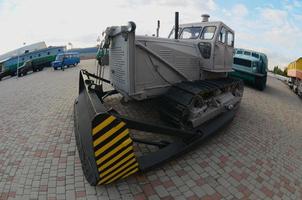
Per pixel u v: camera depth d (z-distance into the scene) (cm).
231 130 505
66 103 650
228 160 371
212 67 472
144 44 380
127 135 265
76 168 320
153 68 400
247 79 1027
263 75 999
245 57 1032
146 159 310
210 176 324
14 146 384
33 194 269
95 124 246
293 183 331
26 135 428
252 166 361
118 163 270
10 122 501
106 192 275
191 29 515
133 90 375
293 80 1240
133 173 294
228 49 550
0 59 2341
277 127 561
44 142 397
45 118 521
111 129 255
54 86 956
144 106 561
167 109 409
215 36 469
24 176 302
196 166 345
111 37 414
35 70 2027
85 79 484
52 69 1953
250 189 305
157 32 625
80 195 269
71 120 504
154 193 280
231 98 546
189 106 366
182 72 448
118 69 407
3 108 618
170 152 332
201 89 397
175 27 511
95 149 253
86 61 2705
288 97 1015
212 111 442
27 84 1070
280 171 358
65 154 356
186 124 391
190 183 305
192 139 369
